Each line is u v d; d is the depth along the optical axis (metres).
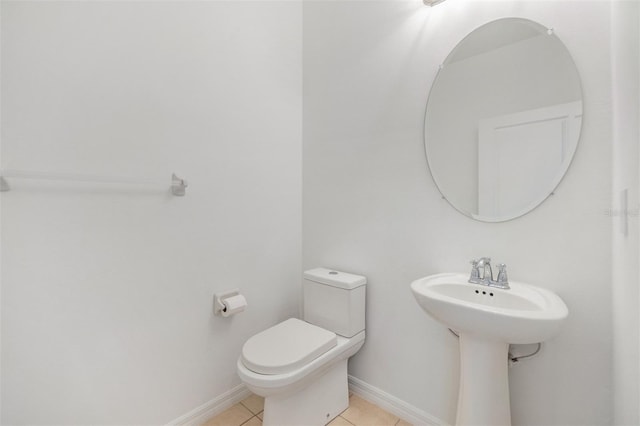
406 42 1.57
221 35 1.67
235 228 1.74
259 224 1.87
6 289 1.06
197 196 1.57
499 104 1.27
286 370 1.25
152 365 1.41
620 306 0.94
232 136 1.73
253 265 1.83
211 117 1.63
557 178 1.13
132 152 1.34
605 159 1.04
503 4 1.26
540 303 1.03
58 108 1.15
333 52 1.91
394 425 1.53
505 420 1.13
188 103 1.53
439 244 1.45
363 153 1.75
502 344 1.12
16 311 1.08
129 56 1.33
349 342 1.57
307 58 2.08
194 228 1.56
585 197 1.08
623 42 0.91
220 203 1.67
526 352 1.20
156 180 1.38
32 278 1.11
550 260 1.15
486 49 1.30
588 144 1.07
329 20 1.94
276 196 1.97
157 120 1.42
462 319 1.02
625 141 0.89
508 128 1.25
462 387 1.19
